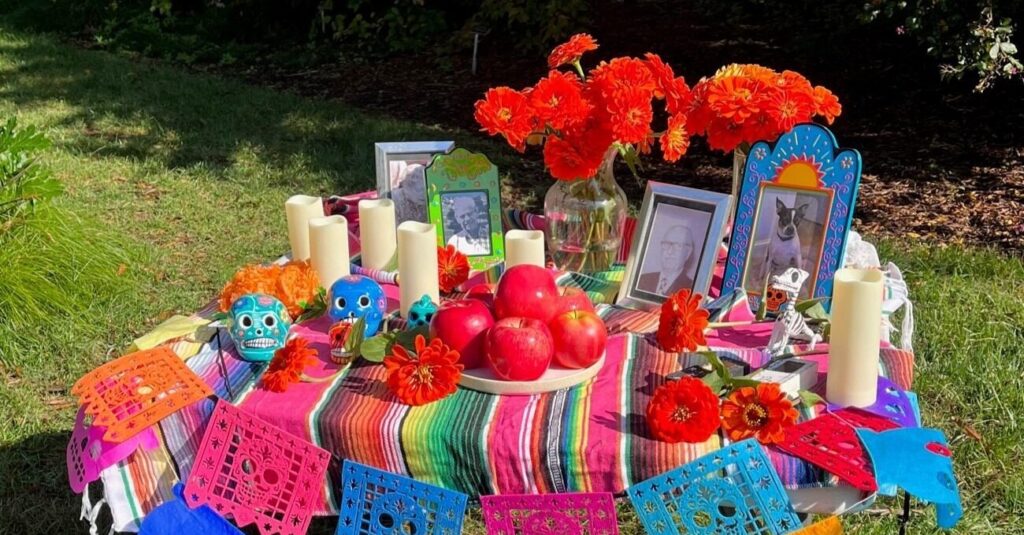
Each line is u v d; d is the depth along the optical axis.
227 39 10.00
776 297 2.18
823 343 2.04
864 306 1.76
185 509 1.83
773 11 8.67
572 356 1.89
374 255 2.50
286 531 1.81
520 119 2.16
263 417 1.83
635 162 2.40
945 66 5.27
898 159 6.06
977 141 6.20
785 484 1.69
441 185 2.63
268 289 2.22
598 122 2.18
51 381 3.66
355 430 1.78
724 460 1.64
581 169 2.21
